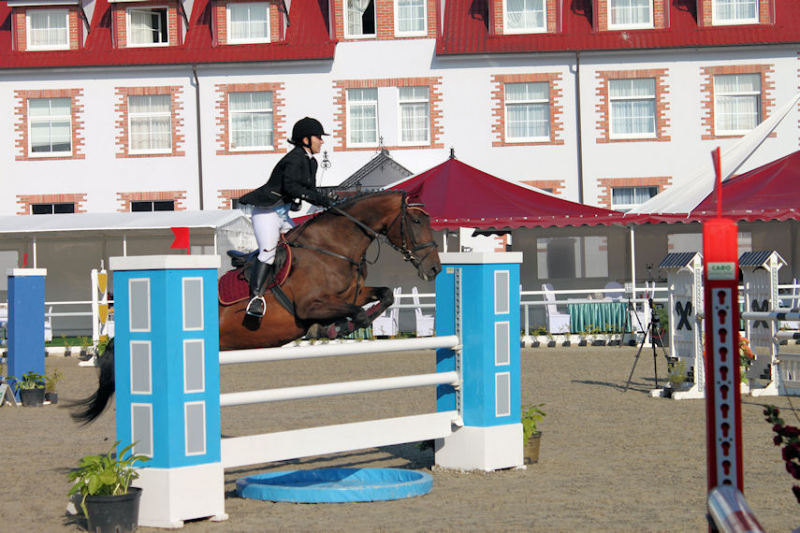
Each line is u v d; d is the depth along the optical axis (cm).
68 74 3192
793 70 3052
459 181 2428
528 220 2236
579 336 2280
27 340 1434
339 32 3164
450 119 3125
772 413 532
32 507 736
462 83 3125
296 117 3153
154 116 3197
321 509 721
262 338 805
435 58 3128
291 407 1294
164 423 672
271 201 809
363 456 968
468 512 695
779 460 876
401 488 750
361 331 2277
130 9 3216
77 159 3186
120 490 657
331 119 3150
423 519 675
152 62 3145
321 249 823
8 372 1448
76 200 3188
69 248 2880
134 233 2453
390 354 2127
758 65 3059
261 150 3155
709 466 394
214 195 3158
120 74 3184
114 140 3186
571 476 827
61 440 1066
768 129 2512
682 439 1001
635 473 831
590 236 2823
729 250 393
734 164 2412
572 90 3100
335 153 3148
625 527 638
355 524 665
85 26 3269
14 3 3194
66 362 2089
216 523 683
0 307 2453
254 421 1166
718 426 393
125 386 693
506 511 695
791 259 2756
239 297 793
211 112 3164
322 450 768
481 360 856
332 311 805
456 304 875
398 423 821
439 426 852
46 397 1435
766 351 1881
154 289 679
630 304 2230
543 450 956
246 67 3156
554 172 3102
